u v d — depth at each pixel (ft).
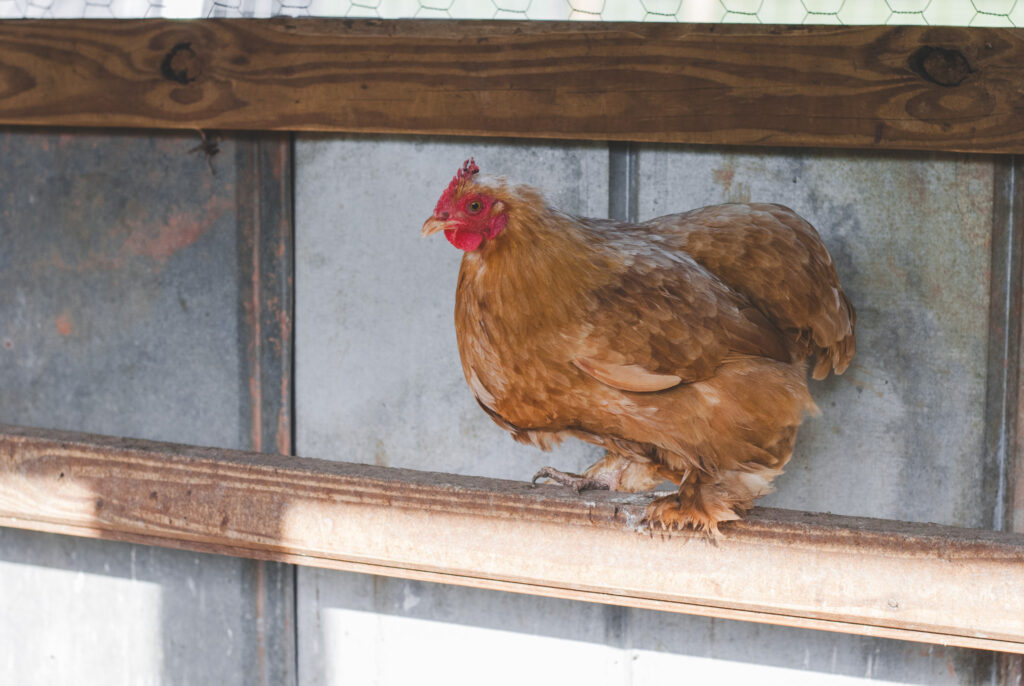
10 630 7.00
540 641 6.07
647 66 5.01
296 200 6.09
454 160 5.75
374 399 6.15
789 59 4.85
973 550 4.09
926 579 4.16
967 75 4.67
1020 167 5.02
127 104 5.78
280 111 5.54
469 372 4.34
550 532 4.56
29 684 6.99
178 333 6.42
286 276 6.18
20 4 6.39
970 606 4.12
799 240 4.44
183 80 5.65
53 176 6.48
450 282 5.89
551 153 5.59
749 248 4.37
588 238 4.12
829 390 5.43
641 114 5.07
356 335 6.12
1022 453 5.21
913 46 4.70
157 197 6.30
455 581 4.83
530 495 4.58
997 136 4.68
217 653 6.64
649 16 5.65
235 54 5.55
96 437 5.58
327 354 6.19
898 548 4.17
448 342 5.95
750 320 4.09
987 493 5.31
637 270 4.03
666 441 4.13
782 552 4.29
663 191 5.48
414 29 5.33
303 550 5.03
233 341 6.33
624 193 5.52
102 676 6.89
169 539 5.33
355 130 5.47
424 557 4.80
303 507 4.99
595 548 4.50
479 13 5.79
